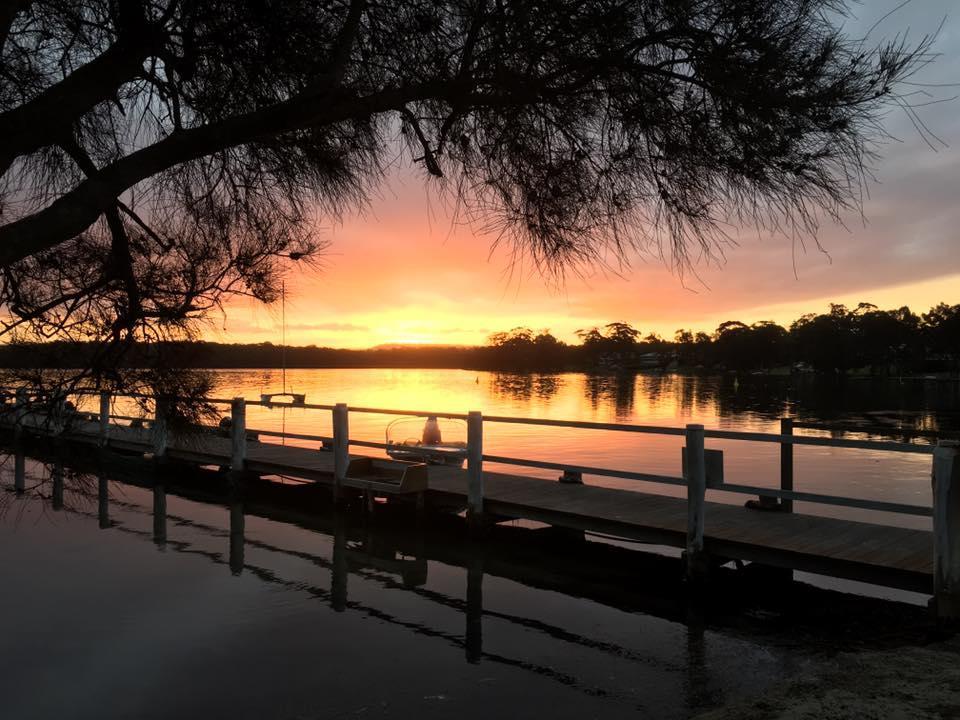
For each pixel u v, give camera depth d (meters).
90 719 3.80
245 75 2.97
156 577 6.66
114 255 3.04
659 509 7.71
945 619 5.00
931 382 131.12
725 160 2.33
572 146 2.62
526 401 49.72
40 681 4.31
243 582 6.58
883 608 5.93
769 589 6.58
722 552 6.40
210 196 3.43
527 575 7.09
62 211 2.00
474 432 8.33
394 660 4.73
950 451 5.03
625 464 17.27
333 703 4.04
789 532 6.63
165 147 2.19
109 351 2.97
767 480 15.39
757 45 2.20
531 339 178.25
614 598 6.34
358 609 5.89
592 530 7.39
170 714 3.88
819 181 2.29
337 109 2.40
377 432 22.98
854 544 6.17
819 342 162.62
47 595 6.05
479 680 4.38
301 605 5.93
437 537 8.66
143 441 12.82
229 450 12.41
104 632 5.17
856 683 2.91
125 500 10.75
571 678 4.47
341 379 88.06
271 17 2.64
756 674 4.54
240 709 3.95
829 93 2.18
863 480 15.43
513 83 2.44
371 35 2.75
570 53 2.42
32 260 2.96
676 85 2.37
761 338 171.38
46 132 2.18
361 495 9.84
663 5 2.27
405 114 2.71
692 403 51.94
